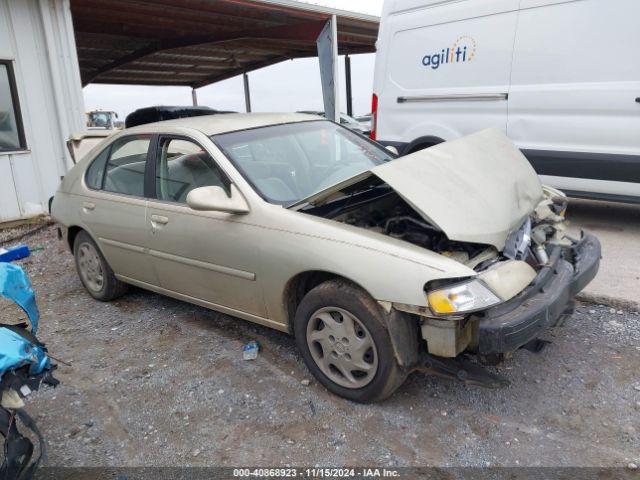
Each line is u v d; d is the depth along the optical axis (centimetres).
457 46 625
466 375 279
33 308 248
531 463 253
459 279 262
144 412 312
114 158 443
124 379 348
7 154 766
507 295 264
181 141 385
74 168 487
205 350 378
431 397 307
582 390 304
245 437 285
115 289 470
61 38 794
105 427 302
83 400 328
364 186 351
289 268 310
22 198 789
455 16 622
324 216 333
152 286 425
